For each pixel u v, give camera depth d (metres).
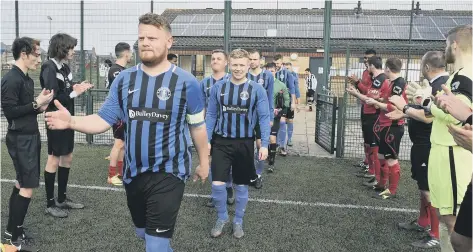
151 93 2.44
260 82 5.49
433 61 3.33
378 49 10.13
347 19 13.85
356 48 9.96
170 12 12.15
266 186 5.67
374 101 5.05
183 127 2.56
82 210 4.52
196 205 4.78
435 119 3.05
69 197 4.96
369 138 5.95
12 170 6.14
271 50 13.25
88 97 8.36
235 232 3.88
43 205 4.67
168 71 2.48
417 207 4.86
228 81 3.89
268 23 12.23
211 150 3.96
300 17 14.70
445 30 12.88
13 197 3.52
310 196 5.22
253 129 3.89
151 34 2.39
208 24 11.72
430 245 3.70
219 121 3.89
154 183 2.48
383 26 13.20
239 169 3.85
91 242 3.67
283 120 7.63
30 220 4.19
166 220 2.48
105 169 6.43
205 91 4.86
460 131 2.02
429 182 3.08
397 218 4.46
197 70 11.45
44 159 7.08
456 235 2.11
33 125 3.55
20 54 3.53
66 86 4.21
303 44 14.32
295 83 9.05
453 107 2.14
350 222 4.31
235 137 3.81
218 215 3.92
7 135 3.54
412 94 3.35
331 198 5.16
